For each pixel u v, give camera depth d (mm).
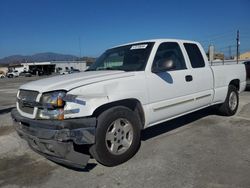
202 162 4074
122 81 4160
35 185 3670
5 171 4164
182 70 5234
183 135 5445
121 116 4098
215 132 5562
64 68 82562
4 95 15695
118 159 4082
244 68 7387
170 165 4023
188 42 5672
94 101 3791
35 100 3828
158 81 4656
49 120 3680
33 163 4430
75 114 3650
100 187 3508
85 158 3791
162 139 5246
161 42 5020
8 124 7238
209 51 16422
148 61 4656
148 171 3869
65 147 3602
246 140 5000
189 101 5312
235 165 3922
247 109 7719
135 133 4301
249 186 3322
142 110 4445
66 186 3592
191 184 3434
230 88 6758
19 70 85250
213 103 6188
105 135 3906
